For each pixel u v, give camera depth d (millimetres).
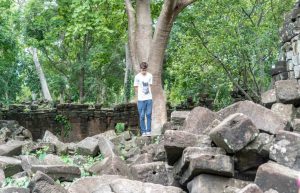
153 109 16297
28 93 46250
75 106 25594
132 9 17516
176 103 25922
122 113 25156
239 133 6602
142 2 17469
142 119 13961
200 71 23594
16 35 27797
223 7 22438
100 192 6723
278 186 5977
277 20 22234
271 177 6055
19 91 34094
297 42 11148
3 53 25281
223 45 21984
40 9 27469
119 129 23766
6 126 22844
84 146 12633
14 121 23203
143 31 17312
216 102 24062
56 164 8969
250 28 22109
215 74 23688
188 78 24188
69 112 25609
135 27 17422
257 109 7383
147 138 13078
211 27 22578
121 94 37594
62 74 36125
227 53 22438
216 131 6695
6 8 23828
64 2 20484
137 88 13977
